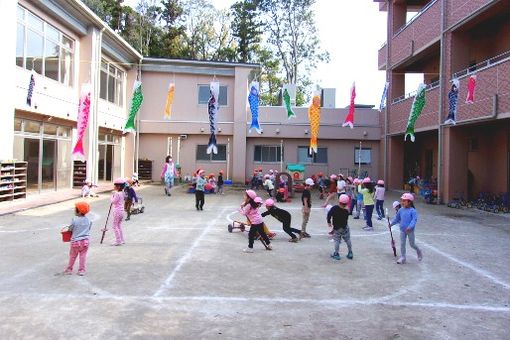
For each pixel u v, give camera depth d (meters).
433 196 20.08
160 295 6.48
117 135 26.80
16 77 15.65
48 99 17.92
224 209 16.50
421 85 19.62
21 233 10.99
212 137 20.69
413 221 8.70
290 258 9.03
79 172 21.03
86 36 20.89
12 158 15.45
